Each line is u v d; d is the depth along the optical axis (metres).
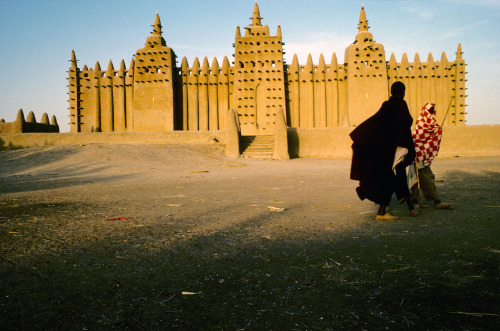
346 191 8.24
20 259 3.25
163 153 19.64
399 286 2.55
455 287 2.50
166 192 8.38
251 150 24.09
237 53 33.38
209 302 2.33
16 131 32.44
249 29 33.66
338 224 4.63
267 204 6.43
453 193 7.16
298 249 3.50
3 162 16.67
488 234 3.87
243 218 5.14
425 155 5.49
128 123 35.28
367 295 2.41
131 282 2.69
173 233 4.23
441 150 23.22
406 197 4.97
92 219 5.14
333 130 24.14
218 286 2.60
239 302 2.33
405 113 4.79
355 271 2.86
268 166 17.61
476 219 4.66
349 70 32.72
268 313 2.17
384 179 4.76
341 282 2.64
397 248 3.46
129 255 3.37
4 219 5.14
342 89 34.00
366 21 34.12
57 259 3.25
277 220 4.95
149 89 33.72
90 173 14.16
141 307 2.26
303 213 5.48
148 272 2.90
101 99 35.59
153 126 33.56
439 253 3.25
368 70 32.62
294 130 24.30
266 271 2.90
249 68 33.28
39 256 3.34
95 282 2.69
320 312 2.18
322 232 4.20
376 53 32.66
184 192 8.34
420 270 2.84
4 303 2.32
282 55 33.38
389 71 33.56
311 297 2.40
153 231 4.35
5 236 4.10
